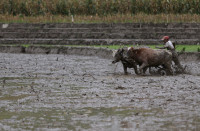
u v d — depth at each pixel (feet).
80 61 140.05
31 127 49.39
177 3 257.14
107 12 269.03
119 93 70.90
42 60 145.79
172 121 51.26
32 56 167.43
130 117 53.42
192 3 256.32
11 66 123.54
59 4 276.62
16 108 59.88
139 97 66.90
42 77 95.91
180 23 224.94
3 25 243.81
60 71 108.37
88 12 272.72
